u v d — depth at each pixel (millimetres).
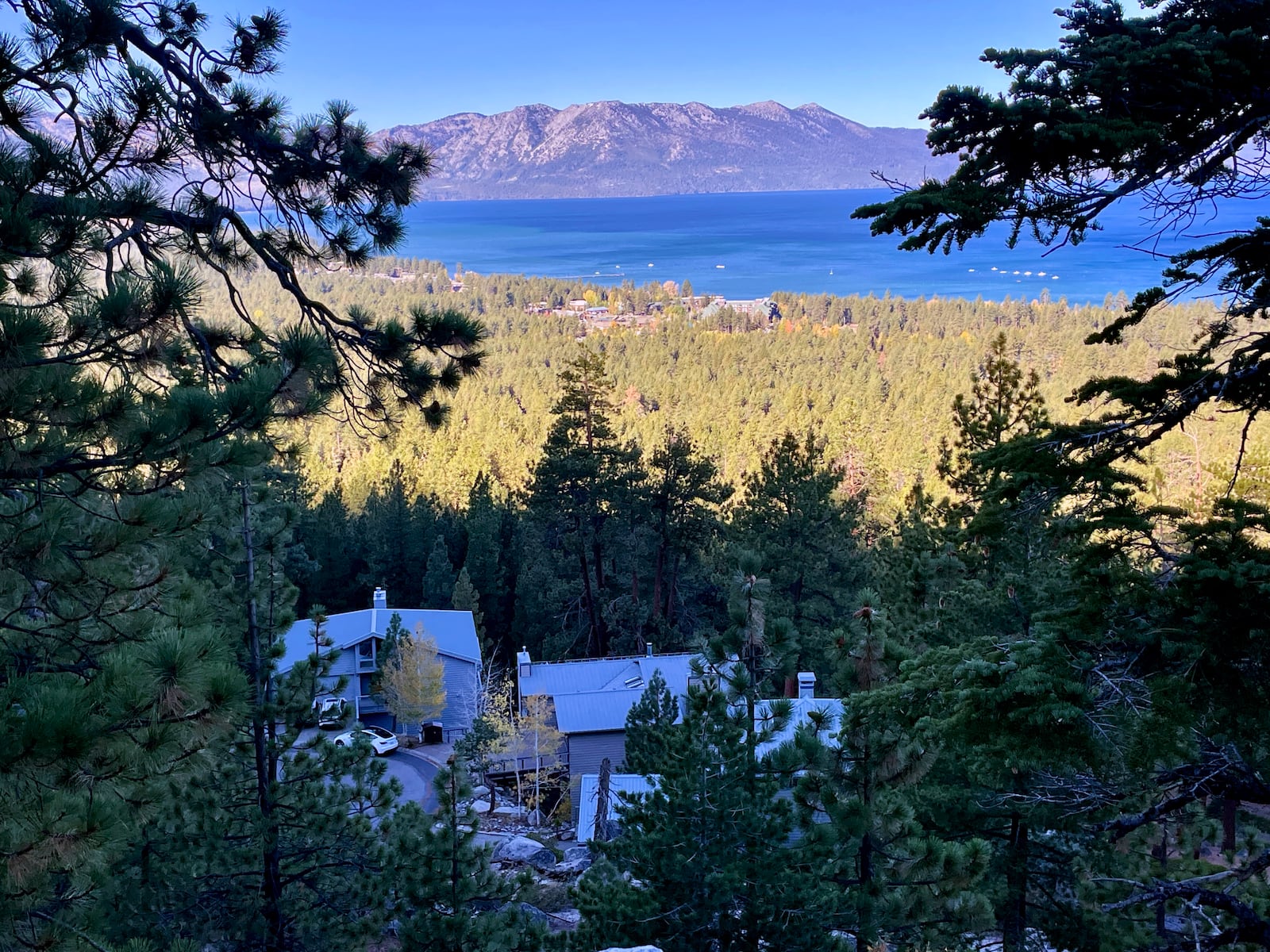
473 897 9242
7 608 5039
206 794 10055
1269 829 20656
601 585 43094
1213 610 5480
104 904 8672
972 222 5305
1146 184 5430
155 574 5219
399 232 6168
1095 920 11773
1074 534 6145
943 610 14125
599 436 41469
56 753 3605
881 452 105750
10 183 4219
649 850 8336
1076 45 5602
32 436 4461
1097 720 5645
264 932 9938
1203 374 5676
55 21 4574
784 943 7738
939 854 8016
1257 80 5078
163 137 5105
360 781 11102
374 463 83438
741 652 8758
